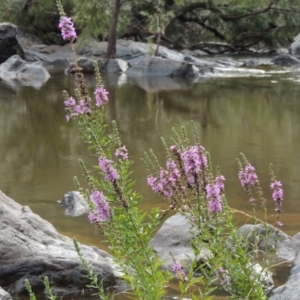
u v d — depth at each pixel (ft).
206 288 13.94
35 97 59.93
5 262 19.84
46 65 95.71
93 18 91.76
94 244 22.84
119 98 60.08
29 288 12.05
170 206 15.64
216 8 111.75
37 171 33.55
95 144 14.07
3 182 31.45
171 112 52.37
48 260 19.86
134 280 13.74
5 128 45.19
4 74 78.28
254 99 59.82
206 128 45.57
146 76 81.41
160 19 95.66
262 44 124.77
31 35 106.32
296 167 34.06
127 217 13.16
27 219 22.13
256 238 17.66
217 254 14.29
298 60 99.30
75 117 15.56
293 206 27.12
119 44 98.99
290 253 21.07
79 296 19.24
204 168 14.93
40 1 103.24
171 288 18.56
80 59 84.33
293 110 53.42
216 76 81.56
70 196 28.09
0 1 106.32
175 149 15.57
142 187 29.78
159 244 22.20
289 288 16.53
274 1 111.24
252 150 38.40
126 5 100.68
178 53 100.07
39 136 42.45
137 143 39.91
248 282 14.02
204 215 14.83
